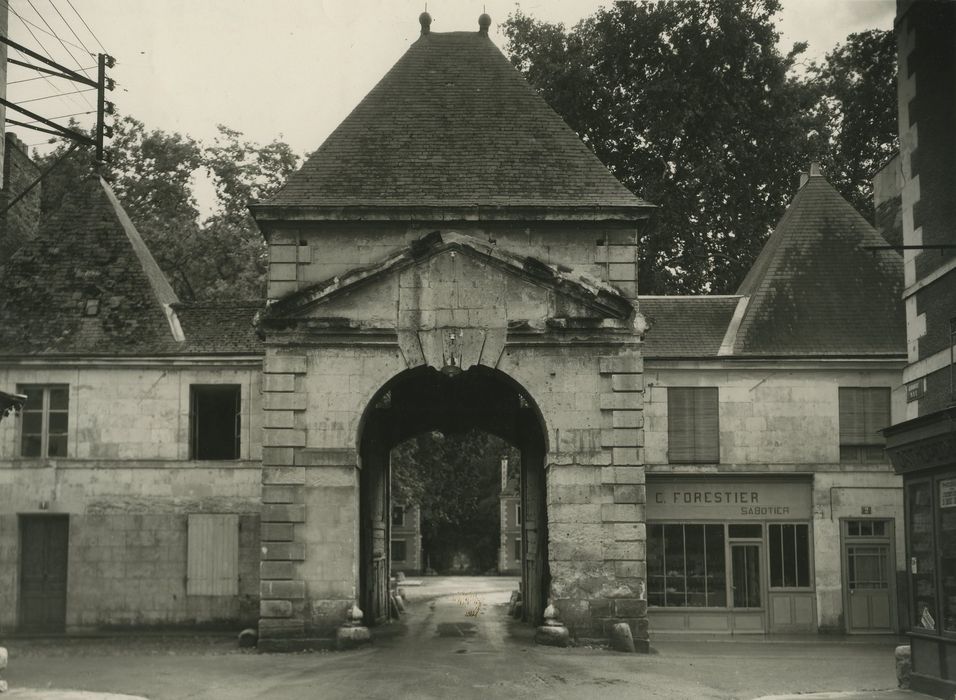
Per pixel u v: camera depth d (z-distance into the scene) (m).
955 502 14.88
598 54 38.28
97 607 25.98
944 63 17.77
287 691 16.19
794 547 27.00
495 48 25.86
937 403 17.83
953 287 17.42
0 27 20.02
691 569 27.00
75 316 27.30
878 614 26.64
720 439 27.17
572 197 23.05
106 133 31.25
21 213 30.66
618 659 19.86
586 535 21.95
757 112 37.75
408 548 71.81
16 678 17.52
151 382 26.66
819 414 27.22
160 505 26.30
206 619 26.00
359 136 24.11
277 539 21.78
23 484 26.25
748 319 28.34
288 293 22.56
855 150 38.06
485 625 27.05
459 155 23.77
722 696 16.03
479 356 22.27
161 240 37.41
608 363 22.33
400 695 15.87
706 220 38.06
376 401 23.09
